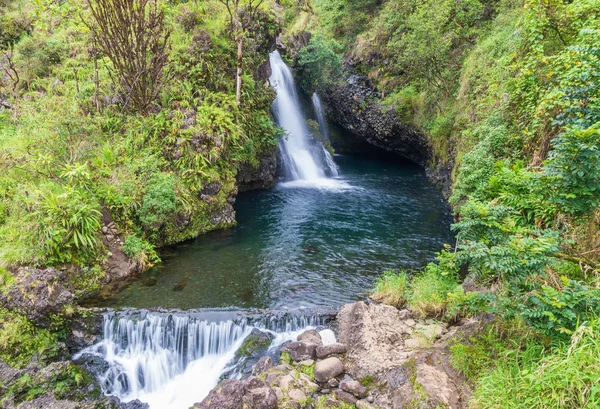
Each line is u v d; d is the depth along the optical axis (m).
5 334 6.89
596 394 3.75
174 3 16.09
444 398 5.04
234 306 8.25
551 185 5.07
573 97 6.04
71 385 6.68
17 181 9.92
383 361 6.27
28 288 7.43
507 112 10.46
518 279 4.48
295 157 20.20
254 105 16.00
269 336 7.62
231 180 13.43
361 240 12.01
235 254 10.92
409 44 17.78
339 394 6.04
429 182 19.28
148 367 7.44
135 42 13.26
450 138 17.20
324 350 6.90
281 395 5.96
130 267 9.75
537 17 8.57
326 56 21.42
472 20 18.17
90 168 10.84
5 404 6.10
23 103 13.27
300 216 14.17
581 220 5.74
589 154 4.41
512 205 6.38
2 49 15.99
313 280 9.48
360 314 7.47
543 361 4.54
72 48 15.60
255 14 16.27
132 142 11.98
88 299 8.56
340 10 26.25
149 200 10.60
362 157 25.73
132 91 12.48
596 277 5.15
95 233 9.54
